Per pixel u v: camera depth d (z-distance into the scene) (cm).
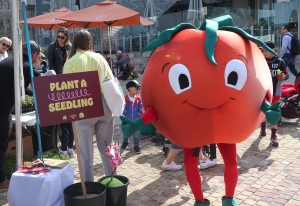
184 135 323
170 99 314
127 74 1616
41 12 1900
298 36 1848
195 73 303
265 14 1906
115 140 692
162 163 550
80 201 331
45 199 343
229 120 312
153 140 664
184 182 477
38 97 325
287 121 785
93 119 405
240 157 566
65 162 387
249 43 335
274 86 626
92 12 820
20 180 351
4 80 440
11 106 454
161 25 1870
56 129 577
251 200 416
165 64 318
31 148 598
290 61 1099
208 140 323
